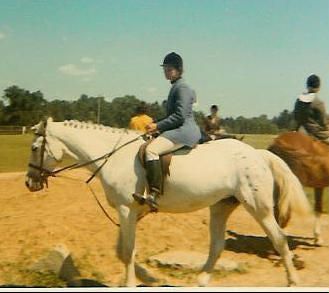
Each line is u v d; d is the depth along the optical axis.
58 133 6.47
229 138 6.76
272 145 8.49
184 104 6.16
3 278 6.82
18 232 8.60
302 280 7.08
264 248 8.50
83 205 10.32
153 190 6.07
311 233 9.70
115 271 7.34
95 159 6.33
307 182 8.34
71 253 7.75
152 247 8.33
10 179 13.04
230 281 7.05
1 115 31.16
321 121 8.81
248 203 6.19
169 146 6.14
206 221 9.69
